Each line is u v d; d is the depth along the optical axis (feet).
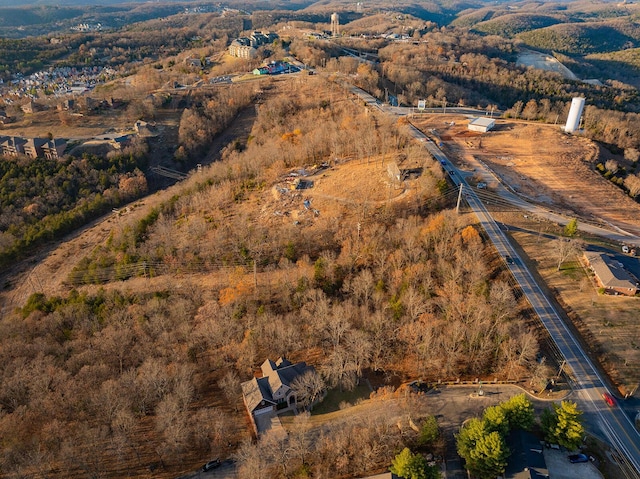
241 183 588.91
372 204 486.79
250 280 409.49
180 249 463.83
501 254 406.82
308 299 377.50
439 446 260.42
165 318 375.66
